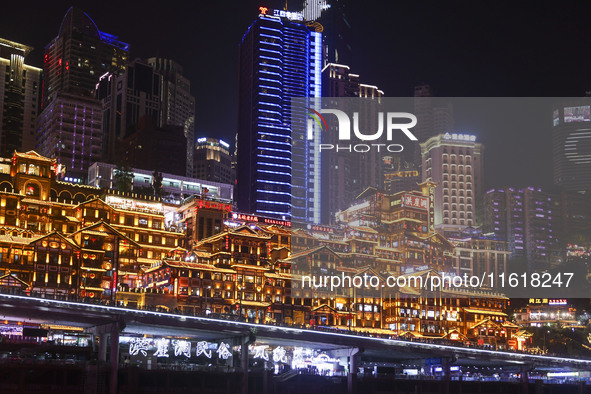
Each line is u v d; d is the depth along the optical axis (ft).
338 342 592.19
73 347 506.07
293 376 539.29
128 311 497.87
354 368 603.26
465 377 633.20
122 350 556.92
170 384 486.79
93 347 531.09
